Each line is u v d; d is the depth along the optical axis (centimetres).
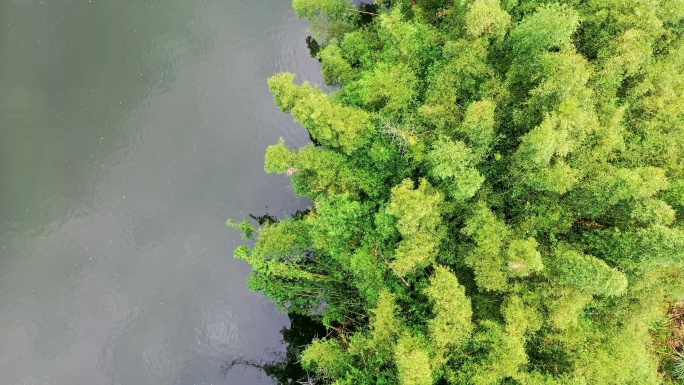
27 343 2223
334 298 2042
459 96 1669
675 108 1531
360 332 1777
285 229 1898
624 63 1515
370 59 1973
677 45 1584
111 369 2216
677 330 1744
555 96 1478
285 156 1712
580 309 1506
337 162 1736
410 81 1762
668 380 1709
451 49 1644
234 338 2208
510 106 1616
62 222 2245
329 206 1673
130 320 2228
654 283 1489
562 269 1439
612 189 1442
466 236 1627
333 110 1642
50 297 2236
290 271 1878
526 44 1562
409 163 1700
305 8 2080
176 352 2209
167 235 2245
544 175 1473
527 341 1550
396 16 1728
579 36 1662
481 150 1538
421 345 1473
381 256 1667
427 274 1702
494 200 1623
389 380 1592
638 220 1484
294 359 2191
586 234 1558
